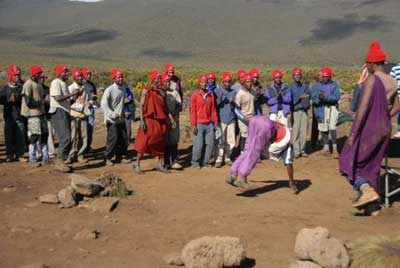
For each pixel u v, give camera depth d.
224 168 12.49
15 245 7.46
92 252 7.18
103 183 9.90
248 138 10.20
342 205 9.28
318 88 13.66
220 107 12.76
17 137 13.20
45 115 12.73
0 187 10.46
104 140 16.69
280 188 10.48
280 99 13.33
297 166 12.65
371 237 6.95
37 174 11.63
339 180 11.11
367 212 8.56
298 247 6.70
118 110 12.78
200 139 12.41
